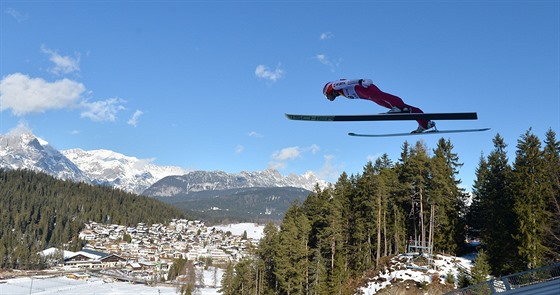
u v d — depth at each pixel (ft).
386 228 177.99
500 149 172.55
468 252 175.22
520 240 121.19
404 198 170.30
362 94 36.83
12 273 443.73
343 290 150.10
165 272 493.77
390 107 37.52
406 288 133.69
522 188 125.80
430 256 151.02
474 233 192.13
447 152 195.21
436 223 169.17
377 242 177.06
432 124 38.55
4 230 559.38
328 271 165.07
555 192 124.26
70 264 518.78
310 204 200.23
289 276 161.68
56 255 512.63
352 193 191.52
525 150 137.28
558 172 125.80
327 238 162.50
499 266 132.36
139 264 542.57
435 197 160.76
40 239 596.70
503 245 132.16
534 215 120.98
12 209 636.89
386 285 139.85
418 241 163.73
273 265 184.03
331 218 162.09
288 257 160.56
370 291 142.61
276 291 176.35
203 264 587.27
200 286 397.60
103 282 413.18
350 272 166.71
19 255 480.64
